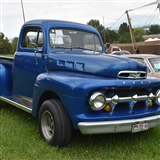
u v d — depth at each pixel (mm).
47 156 3318
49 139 3623
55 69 3986
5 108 5746
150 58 6871
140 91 3578
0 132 4160
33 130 4270
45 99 3918
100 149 3594
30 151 3445
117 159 3309
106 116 3217
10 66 5430
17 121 4812
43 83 3686
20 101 4762
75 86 3191
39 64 4297
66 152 3463
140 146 3691
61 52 4195
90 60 3645
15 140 3787
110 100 3262
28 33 4766
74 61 3766
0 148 3557
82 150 3547
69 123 3428
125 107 3451
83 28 4836
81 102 3168
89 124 3107
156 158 3373
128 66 3473
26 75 4676
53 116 3459
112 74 3391
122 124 3229
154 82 3619
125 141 3900
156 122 3602
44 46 4262
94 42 4949
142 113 3463
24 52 4793
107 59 3602
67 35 4551
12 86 5383
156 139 4004
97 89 3203
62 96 3324
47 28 4336
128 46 40000
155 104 3744
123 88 3336
